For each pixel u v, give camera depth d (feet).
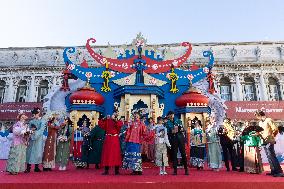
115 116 25.12
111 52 42.63
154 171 27.63
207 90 44.52
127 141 23.86
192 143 31.78
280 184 16.56
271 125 23.13
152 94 38.70
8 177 20.24
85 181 17.16
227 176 21.66
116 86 41.63
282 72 89.61
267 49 92.43
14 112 76.28
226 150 29.27
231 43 93.09
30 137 26.91
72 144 35.27
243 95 88.94
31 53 95.14
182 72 42.75
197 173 25.29
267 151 22.93
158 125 25.18
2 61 94.32
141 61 42.09
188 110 38.24
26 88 92.94
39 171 26.86
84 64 43.27
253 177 20.59
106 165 23.17
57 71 92.27
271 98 88.63
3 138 50.93
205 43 92.63
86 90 39.14
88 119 37.76
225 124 30.30
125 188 16.07
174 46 91.20
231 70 90.53
